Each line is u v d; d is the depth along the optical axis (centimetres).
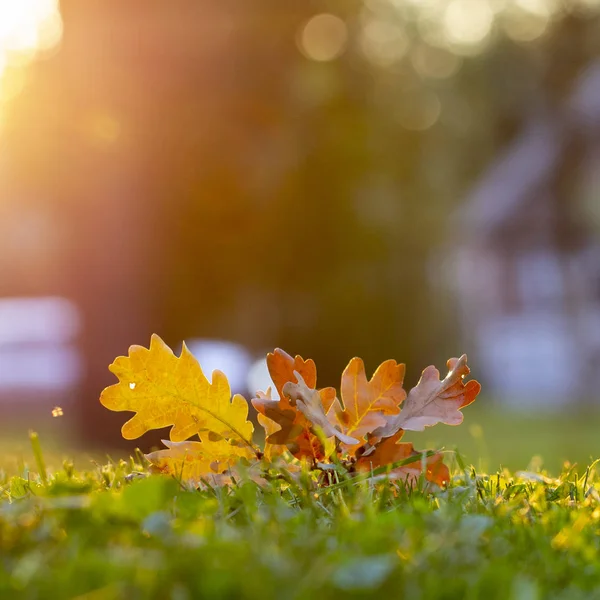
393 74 1606
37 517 127
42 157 1075
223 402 179
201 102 1080
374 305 1472
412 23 3019
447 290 1839
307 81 1265
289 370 178
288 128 1201
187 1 1071
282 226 1210
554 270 2431
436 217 1722
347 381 180
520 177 2419
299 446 175
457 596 104
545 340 2439
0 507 141
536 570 117
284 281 1270
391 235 1491
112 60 1062
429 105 2923
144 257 1084
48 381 1625
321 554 112
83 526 121
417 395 181
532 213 2428
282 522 134
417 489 166
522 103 3500
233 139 1102
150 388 177
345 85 1339
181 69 1073
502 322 2481
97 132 1069
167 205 1080
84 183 1074
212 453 180
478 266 2467
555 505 166
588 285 2394
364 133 1378
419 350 1616
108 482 192
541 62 2823
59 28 1077
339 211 1312
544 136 2411
